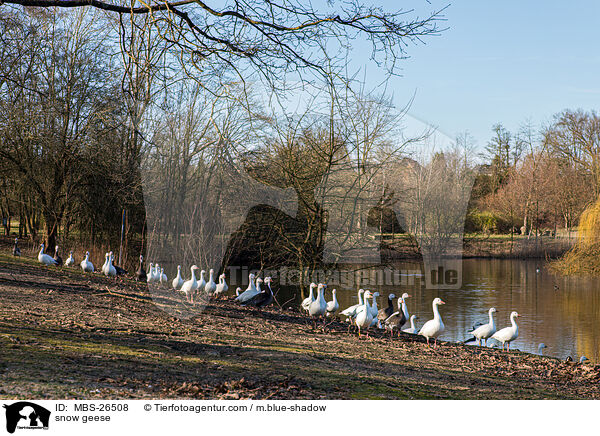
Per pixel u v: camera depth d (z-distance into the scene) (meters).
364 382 7.20
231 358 7.76
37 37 21.53
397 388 7.05
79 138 22.62
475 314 19.86
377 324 14.68
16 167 24.47
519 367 10.73
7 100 21.28
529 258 41.78
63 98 22.98
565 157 49.91
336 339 11.66
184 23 8.77
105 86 22.78
